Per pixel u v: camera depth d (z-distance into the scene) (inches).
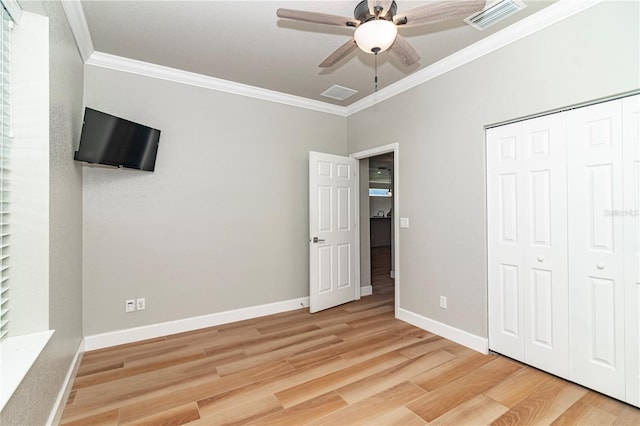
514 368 91.7
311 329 124.1
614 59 73.6
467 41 100.1
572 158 82.9
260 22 89.4
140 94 114.5
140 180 114.2
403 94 132.3
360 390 81.3
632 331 73.0
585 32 78.3
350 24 71.4
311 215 144.9
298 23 90.0
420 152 124.9
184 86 123.3
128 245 111.9
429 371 90.7
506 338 98.0
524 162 93.2
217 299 129.8
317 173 147.4
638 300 72.2
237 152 135.3
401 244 134.3
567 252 84.0
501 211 99.3
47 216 60.0
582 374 81.3
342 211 158.2
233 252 133.8
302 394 79.7
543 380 85.1
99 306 106.9
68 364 80.4
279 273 146.1
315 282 145.4
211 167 128.9
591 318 79.7
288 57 110.2
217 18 87.3
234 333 120.2
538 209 90.2
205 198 127.4
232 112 134.1
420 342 110.9
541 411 72.2
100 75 107.6
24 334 58.2
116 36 95.8
